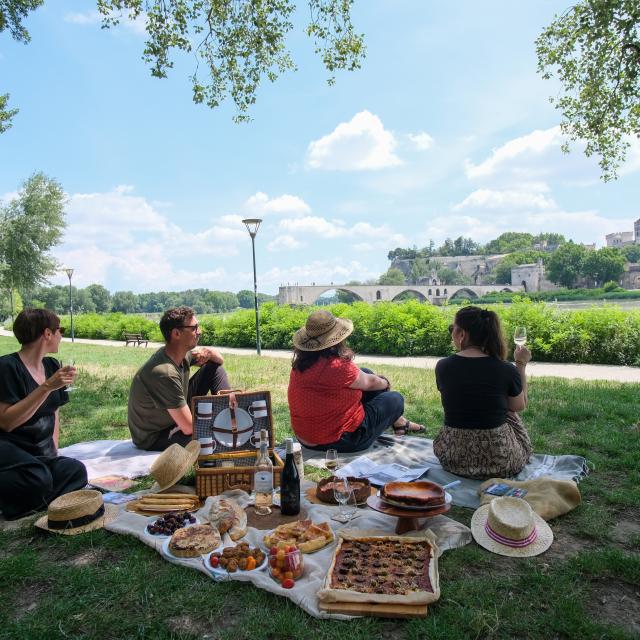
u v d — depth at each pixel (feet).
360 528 11.02
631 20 35.09
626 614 8.24
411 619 8.00
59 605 8.61
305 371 15.66
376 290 347.97
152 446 17.25
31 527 11.40
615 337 43.52
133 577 9.34
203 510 11.87
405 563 9.27
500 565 9.66
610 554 9.79
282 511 11.76
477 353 13.50
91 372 41.75
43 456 13.07
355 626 7.90
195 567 9.53
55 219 125.39
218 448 14.37
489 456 13.43
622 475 14.30
